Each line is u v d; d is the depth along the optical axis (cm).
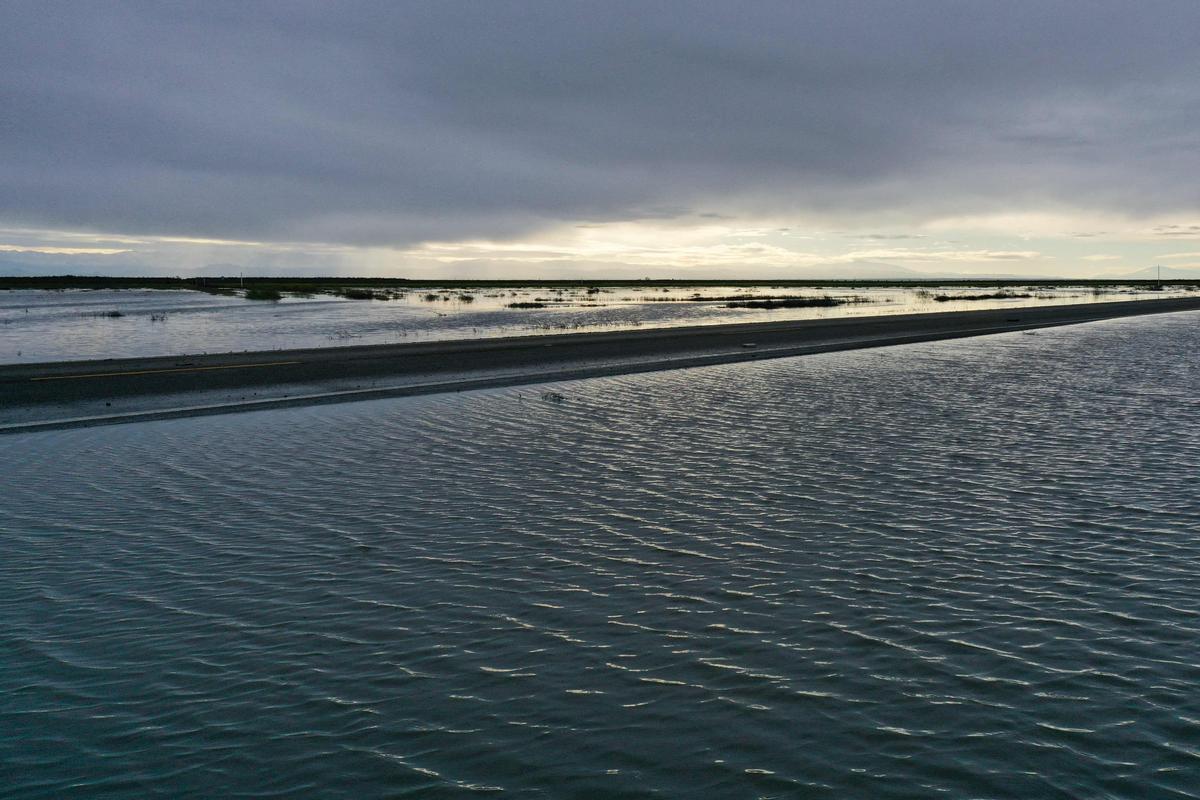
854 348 4572
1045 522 1322
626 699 784
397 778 664
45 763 692
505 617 975
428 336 5353
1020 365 3694
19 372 3164
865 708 761
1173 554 1161
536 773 669
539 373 3394
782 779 658
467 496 1520
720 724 738
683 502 1467
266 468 1759
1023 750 693
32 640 922
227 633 938
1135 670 828
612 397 2781
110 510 1441
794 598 1023
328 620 972
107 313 7625
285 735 729
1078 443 1944
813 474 1667
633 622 958
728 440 2027
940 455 1831
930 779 655
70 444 2031
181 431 2194
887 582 1073
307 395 2791
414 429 2208
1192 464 1708
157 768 684
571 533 1295
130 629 950
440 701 784
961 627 933
